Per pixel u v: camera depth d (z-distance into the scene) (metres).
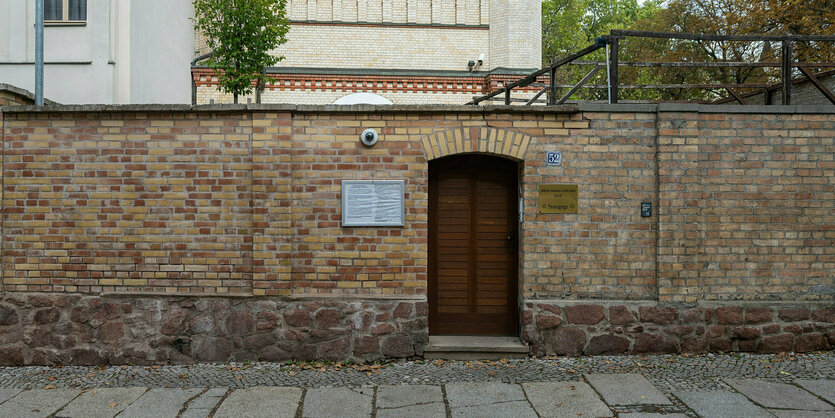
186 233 6.02
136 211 6.02
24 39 8.51
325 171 6.06
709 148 6.13
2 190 6.01
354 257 6.07
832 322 6.16
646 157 6.12
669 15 22.41
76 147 6.01
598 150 6.11
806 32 17.50
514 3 14.16
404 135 6.09
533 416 4.61
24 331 6.00
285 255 5.97
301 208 6.05
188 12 12.95
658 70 21.19
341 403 4.90
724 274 6.14
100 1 8.58
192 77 13.11
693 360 5.93
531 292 6.13
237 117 6.02
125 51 8.68
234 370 5.79
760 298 6.16
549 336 6.12
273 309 6.01
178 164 6.02
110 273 6.03
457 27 14.36
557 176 6.12
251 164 6.02
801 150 6.16
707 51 20.42
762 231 6.14
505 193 6.55
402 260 6.09
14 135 6.00
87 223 6.02
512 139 6.09
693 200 6.07
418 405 4.86
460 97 13.83
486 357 6.11
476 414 4.66
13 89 6.05
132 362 6.00
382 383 5.43
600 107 6.08
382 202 6.07
